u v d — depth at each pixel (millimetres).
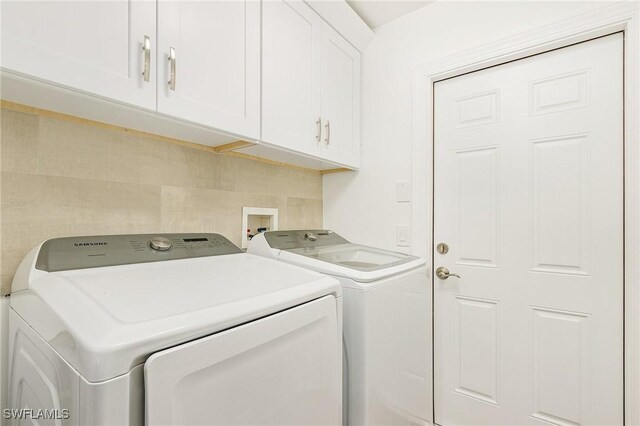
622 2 1213
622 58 1260
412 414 1330
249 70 1203
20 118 906
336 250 1555
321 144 1594
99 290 660
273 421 683
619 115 1261
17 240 899
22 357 723
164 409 494
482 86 1574
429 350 1634
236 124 1150
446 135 1680
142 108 889
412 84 1740
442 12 1653
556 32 1344
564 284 1358
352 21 1705
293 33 1412
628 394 1197
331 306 879
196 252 1113
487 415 1519
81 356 460
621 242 1249
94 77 791
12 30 670
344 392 1053
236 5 1161
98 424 438
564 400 1346
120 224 1119
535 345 1416
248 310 640
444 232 1676
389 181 1822
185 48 989
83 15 776
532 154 1439
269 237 1457
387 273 1169
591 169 1311
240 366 615
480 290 1559
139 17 881
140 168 1178
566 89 1367
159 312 567
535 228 1429
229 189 1508
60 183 982
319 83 1575
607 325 1269
